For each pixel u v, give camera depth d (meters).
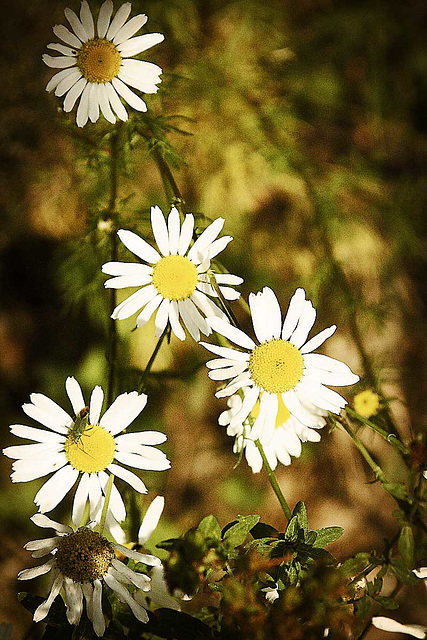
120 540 0.37
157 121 0.45
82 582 0.35
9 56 0.49
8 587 0.47
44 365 0.49
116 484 0.43
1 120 0.49
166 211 0.47
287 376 0.37
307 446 0.49
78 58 0.41
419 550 0.37
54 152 0.49
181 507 0.48
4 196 0.49
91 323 0.49
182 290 0.39
